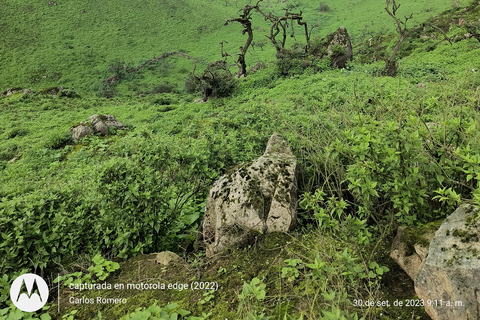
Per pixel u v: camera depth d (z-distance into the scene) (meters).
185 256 3.95
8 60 56.31
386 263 2.91
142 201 4.05
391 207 3.38
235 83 24.78
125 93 48.31
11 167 12.77
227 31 72.69
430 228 2.77
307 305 2.55
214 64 27.61
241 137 7.04
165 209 4.34
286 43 64.88
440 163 2.94
